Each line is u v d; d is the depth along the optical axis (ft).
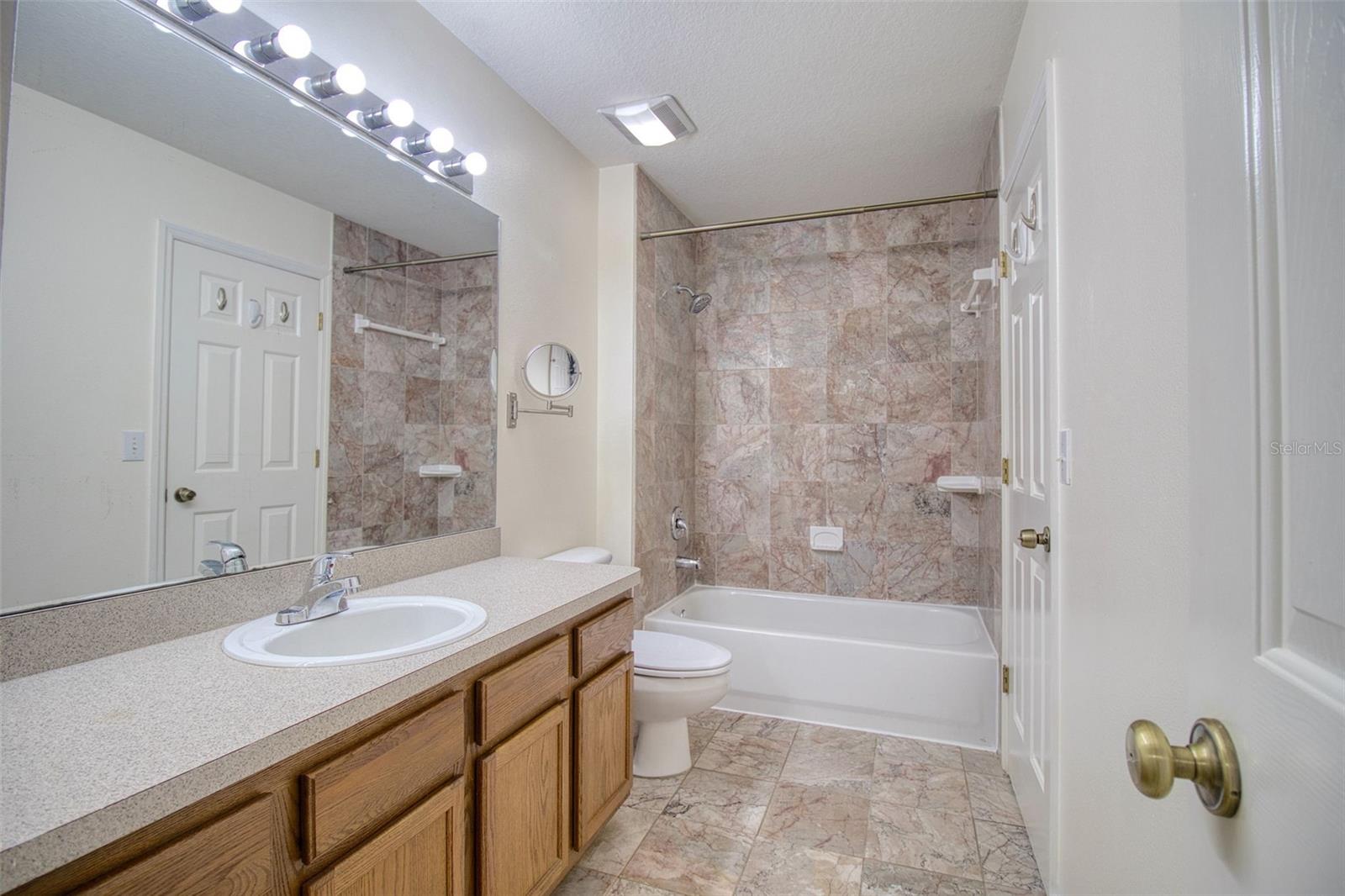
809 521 10.84
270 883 2.56
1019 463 6.33
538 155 7.61
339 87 4.66
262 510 4.38
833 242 10.76
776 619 10.71
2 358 3.03
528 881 4.25
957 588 10.01
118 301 3.53
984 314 8.66
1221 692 1.51
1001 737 7.25
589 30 6.11
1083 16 3.89
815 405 10.84
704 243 11.50
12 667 3.07
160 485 3.73
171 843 2.22
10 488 3.06
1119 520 3.29
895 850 5.65
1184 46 1.74
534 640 4.49
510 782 4.06
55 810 1.98
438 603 4.68
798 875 5.31
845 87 7.00
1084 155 3.89
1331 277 1.16
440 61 6.03
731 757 7.45
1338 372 1.15
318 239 4.82
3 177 2.69
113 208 3.51
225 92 4.15
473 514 6.47
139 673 3.17
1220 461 1.53
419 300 5.80
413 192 5.73
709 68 6.70
